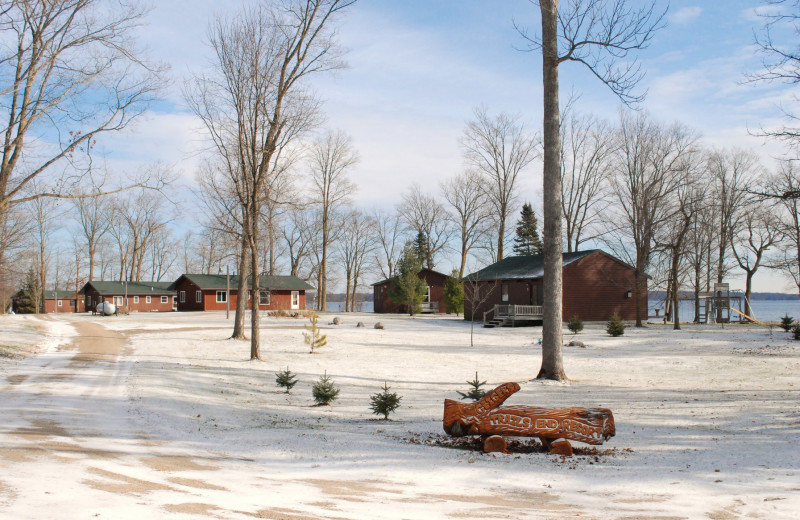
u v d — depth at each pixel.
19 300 72.69
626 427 10.44
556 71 17.06
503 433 8.51
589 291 41.31
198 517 4.57
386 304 63.75
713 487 6.29
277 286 61.88
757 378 16.95
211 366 19.81
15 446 7.44
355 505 5.43
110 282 67.69
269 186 24.02
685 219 37.50
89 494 5.12
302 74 22.69
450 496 6.03
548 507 5.57
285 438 9.36
